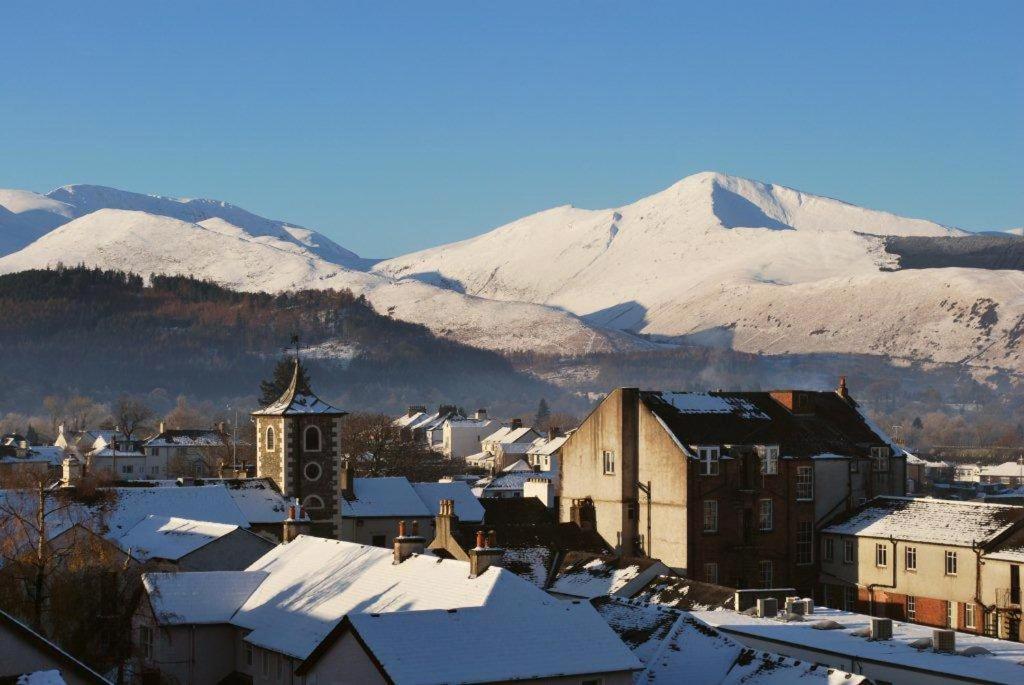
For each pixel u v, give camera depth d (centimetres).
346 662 6956
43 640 5669
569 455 14350
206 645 8900
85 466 15250
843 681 6906
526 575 11650
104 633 9100
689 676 7425
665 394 13988
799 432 14112
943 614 11962
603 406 13950
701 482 13150
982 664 7912
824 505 13788
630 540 13612
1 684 5225
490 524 14200
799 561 13538
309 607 8481
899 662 7956
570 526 13188
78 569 9269
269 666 8356
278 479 14625
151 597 8950
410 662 6588
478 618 7031
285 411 14650
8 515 9656
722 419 13850
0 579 8888
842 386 15238
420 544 8569
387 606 7900
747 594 9706
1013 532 11625
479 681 6544
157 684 8644
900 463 14488
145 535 11662
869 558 12925
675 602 10100
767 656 7412
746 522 13325
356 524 15100
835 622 9094
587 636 7044
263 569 9588
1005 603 11262
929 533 12262
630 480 13688
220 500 13050
